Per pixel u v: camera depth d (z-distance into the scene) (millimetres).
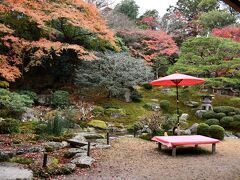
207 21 17516
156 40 15930
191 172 5059
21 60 11562
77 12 11344
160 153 6727
